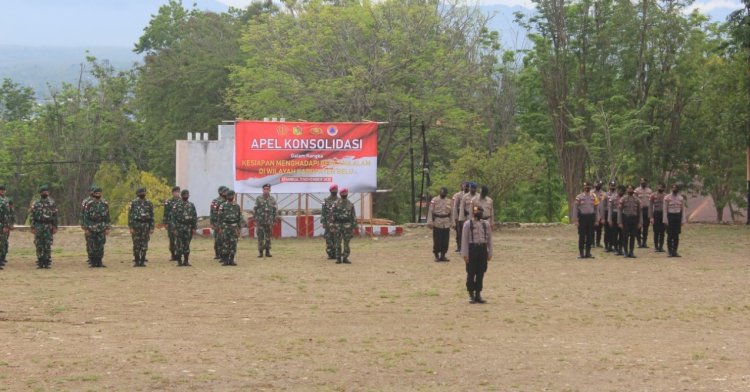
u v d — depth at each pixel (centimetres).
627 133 4244
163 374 1166
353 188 3494
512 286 2091
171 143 6656
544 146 5244
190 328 1523
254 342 1402
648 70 4538
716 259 2711
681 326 1593
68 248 3161
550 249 3008
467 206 2636
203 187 3831
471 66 5656
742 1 3997
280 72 5291
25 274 2292
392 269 2441
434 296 1925
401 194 5728
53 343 1373
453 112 5234
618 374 1195
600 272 2373
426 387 1120
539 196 5475
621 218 2752
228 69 6619
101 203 2473
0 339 1404
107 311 1691
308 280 2183
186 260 2506
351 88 5106
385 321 1619
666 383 1143
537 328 1560
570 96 4597
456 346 1388
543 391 1103
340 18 5416
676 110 4522
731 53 4319
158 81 6938
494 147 6031
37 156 6862
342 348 1362
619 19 4547
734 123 4212
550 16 4597
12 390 1073
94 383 1115
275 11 7381
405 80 5438
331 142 3475
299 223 3512
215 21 7544
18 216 6994
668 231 2775
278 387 1112
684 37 4478
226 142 3850
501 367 1235
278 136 3450
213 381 1135
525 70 5134
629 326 1588
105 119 7250
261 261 2656
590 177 4741
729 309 1777
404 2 5584
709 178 4675
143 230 2481
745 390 1107
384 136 5644
